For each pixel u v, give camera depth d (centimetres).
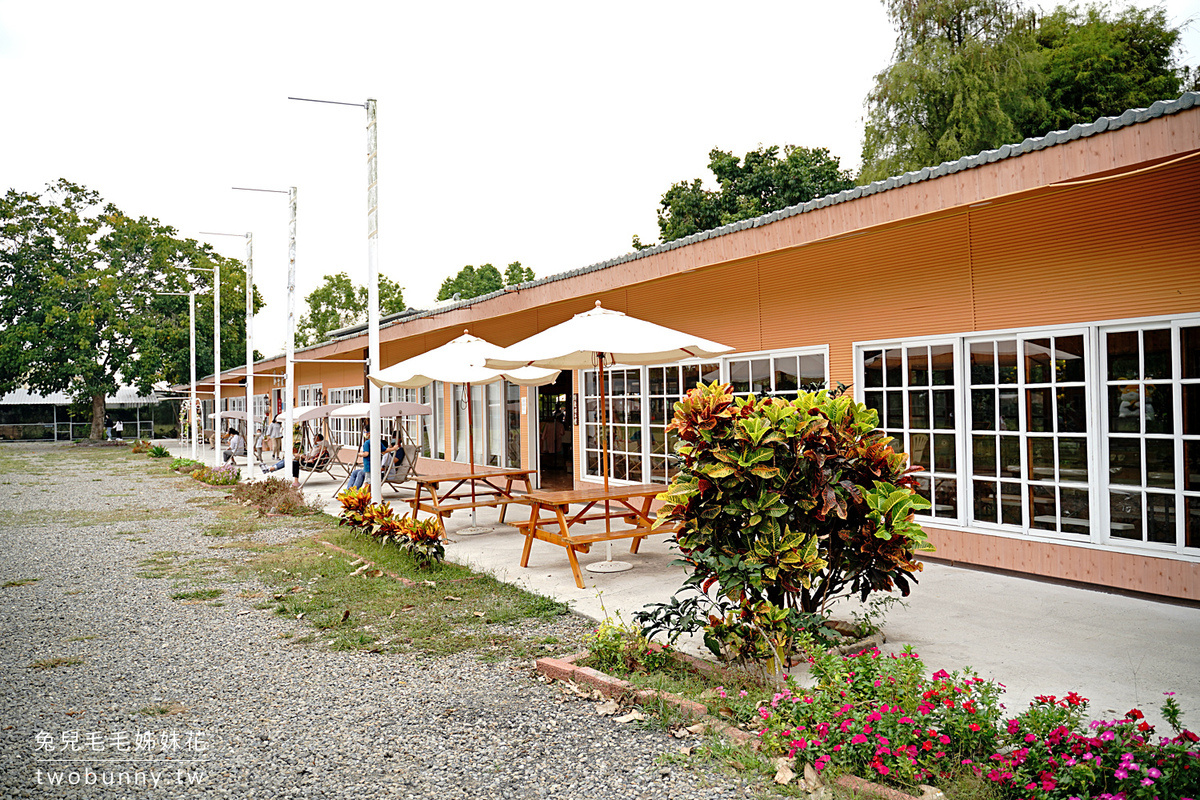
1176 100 473
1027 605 594
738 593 459
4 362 3681
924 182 630
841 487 459
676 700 411
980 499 720
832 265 843
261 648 565
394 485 1474
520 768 363
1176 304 579
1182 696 414
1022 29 2388
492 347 1045
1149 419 600
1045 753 311
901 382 782
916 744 332
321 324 5388
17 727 431
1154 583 598
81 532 1166
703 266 848
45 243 3844
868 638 508
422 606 659
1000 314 693
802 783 331
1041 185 550
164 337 3888
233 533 1105
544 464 1703
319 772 367
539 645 543
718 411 470
